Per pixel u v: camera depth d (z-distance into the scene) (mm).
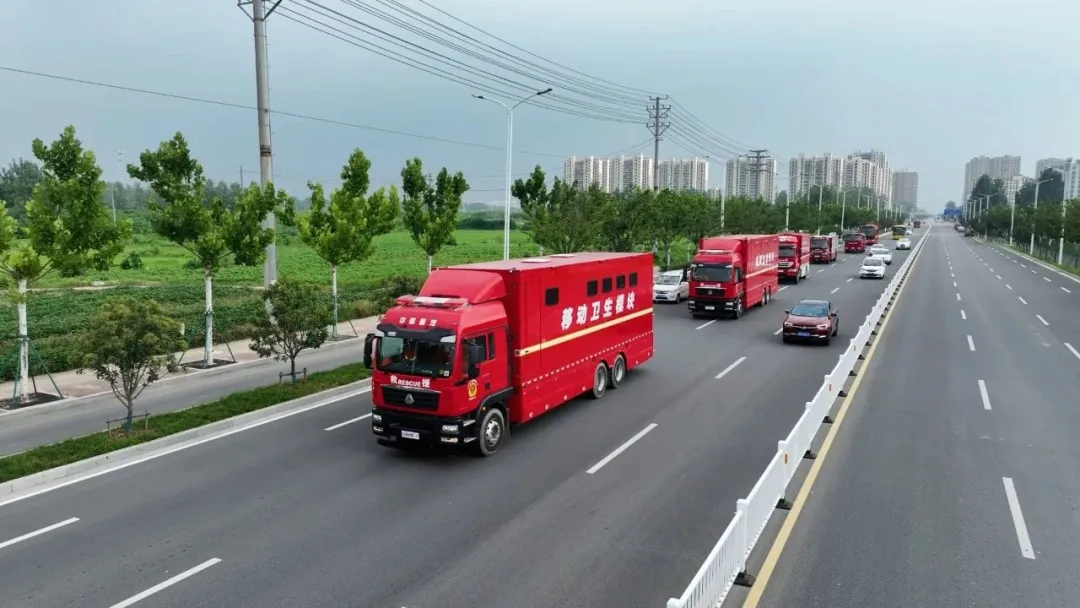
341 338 25828
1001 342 24484
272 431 14773
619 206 43188
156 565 8914
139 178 20547
